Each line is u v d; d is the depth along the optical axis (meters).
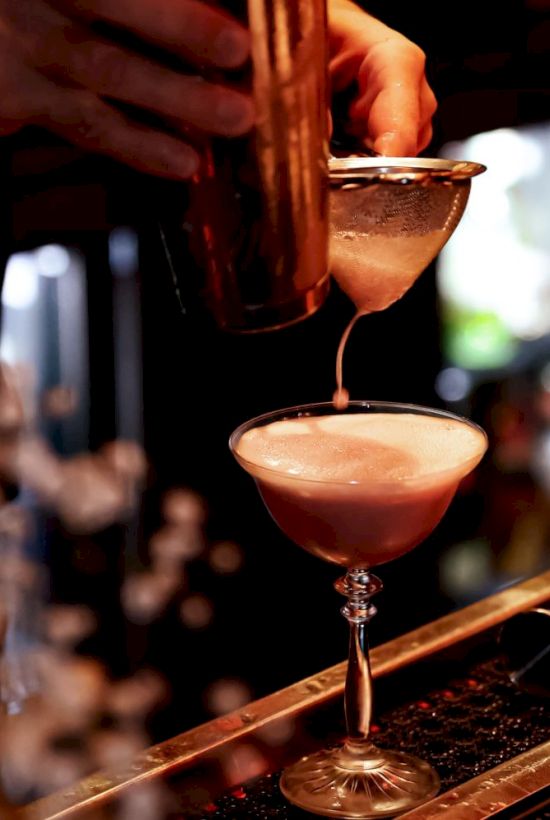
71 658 1.05
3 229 0.98
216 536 1.28
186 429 1.51
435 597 1.12
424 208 0.72
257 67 0.61
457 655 0.81
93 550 1.26
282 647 1.03
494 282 1.64
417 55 0.84
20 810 0.71
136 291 1.47
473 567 1.21
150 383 1.51
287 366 1.49
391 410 0.79
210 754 0.74
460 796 0.70
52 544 1.27
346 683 0.74
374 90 0.83
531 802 0.69
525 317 1.67
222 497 1.39
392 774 0.73
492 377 1.66
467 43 1.08
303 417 0.78
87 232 1.20
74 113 0.63
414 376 1.58
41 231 1.17
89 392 1.52
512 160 1.60
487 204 1.62
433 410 0.77
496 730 0.76
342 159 0.72
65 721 0.95
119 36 0.61
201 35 0.60
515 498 1.44
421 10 1.07
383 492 0.70
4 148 0.99
